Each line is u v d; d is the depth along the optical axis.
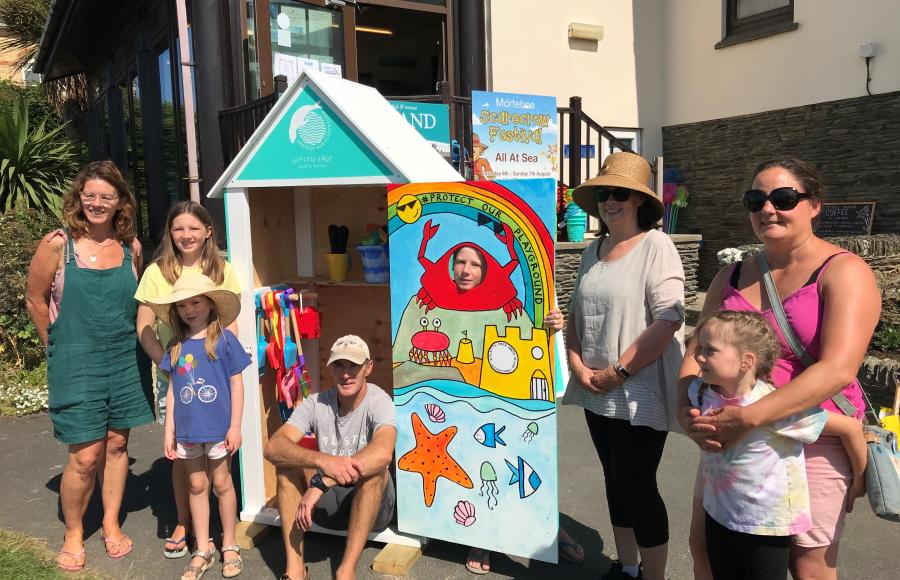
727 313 1.98
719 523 2.06
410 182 2.94
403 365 3.07
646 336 2.53
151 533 3.44
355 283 3.55
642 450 2.61
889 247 6.21
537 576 3.01
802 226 2.01
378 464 2.82
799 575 2.07
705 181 9.01
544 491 2.88
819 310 1.96
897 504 1.91
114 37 10.32
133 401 3.24
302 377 3.62
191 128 6.15
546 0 8.11
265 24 6.20
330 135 3.05
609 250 2.77
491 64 7.76
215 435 3.00
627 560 2.88
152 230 9.03
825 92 7.55
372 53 9.89
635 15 8.95
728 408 1.93
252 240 3.39
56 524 3.54
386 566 3.01
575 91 8.48
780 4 8.02
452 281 2.95
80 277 3.04
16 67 14.48
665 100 9.38
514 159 5.96
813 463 1.98
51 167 8.12
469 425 2.98
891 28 6.91
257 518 3.40
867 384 5.06
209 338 3.00
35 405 5.34
